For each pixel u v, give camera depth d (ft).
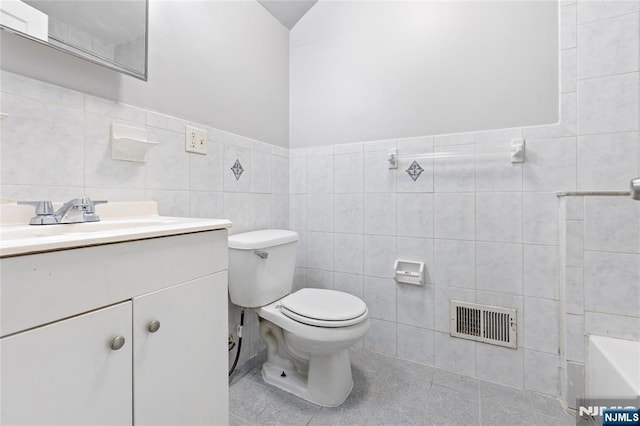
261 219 5.78
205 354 2.76
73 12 3.07
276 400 4.38
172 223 2.87
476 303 4.95
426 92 5.32
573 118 4.32
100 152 3.34
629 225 3.87
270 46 6.08
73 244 1.81
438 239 5.24
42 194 2.89
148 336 2.27
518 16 4.67
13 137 2.72
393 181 5.60
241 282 4.58
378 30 5.74
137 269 2.19
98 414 1.96
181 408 2.53
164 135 4.01
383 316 5.71
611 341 3.86
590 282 4.05
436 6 5.24
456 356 5.10
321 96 6.31
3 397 1.56
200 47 4.56
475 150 4.95
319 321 3.92
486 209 4.88
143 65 3.66
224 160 4.96
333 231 6.18
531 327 4.59
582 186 4.28
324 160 6.26
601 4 4.15
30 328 1.65
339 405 4.26
